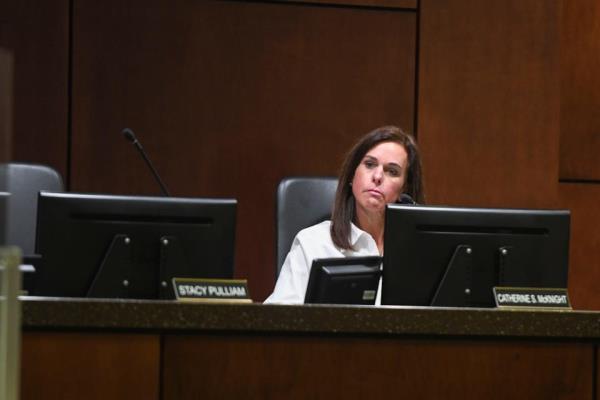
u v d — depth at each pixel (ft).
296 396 17.52
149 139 37.60
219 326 16.93
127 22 37.52
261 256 38.47
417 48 39.70
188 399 17.21
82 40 37.17
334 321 17.26
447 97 39.78
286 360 17.51
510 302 20.68
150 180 37.60
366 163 28.32
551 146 40.50
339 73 39.01
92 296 19.89
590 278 41.68
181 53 37.88
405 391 17.84
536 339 18.33
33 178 28.17
